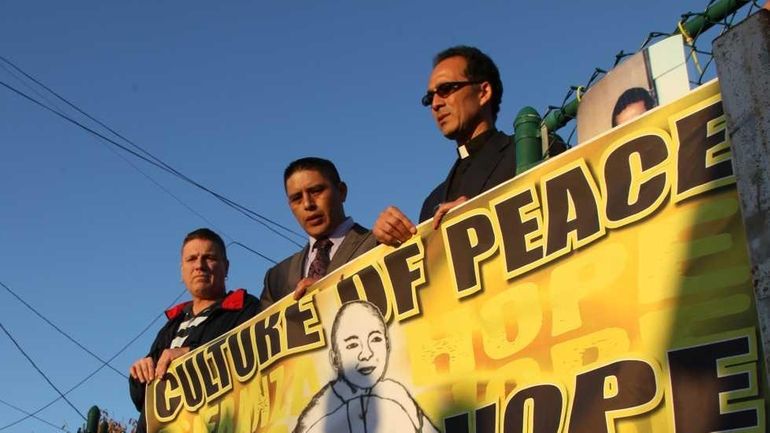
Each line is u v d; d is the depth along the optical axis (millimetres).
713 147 2338
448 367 2971
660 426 2275
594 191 2617
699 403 2205
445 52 3668
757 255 1994
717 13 2727
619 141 2572
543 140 3348
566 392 2541
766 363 1944
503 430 2707
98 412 5953
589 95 3029
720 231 2275
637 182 2502
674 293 2334
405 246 3240
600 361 2473
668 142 2447
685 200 2369
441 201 3684
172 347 4777
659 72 2742
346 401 3385
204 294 4883
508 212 2873
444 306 3045
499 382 2771
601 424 2412
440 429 2939
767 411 2078
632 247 2471
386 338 3260
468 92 3566
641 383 2346
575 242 2637
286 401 3693
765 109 2021
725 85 2137
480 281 2930
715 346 2211
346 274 3504
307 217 4117
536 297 2719
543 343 2660
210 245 4941
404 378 3135
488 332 2855
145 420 4621
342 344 3461
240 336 4066
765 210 1990
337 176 4238
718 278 2248
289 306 3779
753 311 2160
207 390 4262
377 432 3205
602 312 2506
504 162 3426
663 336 2330
